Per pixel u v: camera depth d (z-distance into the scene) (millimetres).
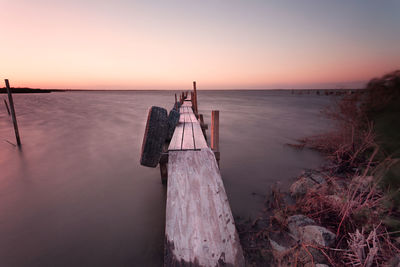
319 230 2332
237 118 13820
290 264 2188
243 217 3141
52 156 6207
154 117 3555
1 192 4062
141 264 2385
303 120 12805
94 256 2494
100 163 5617
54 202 3709
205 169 3166
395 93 3834
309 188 3445
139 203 3688
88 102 31859
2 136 8891
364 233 2408
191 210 2391
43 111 18781
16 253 2535
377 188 3061
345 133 5508
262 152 6480
